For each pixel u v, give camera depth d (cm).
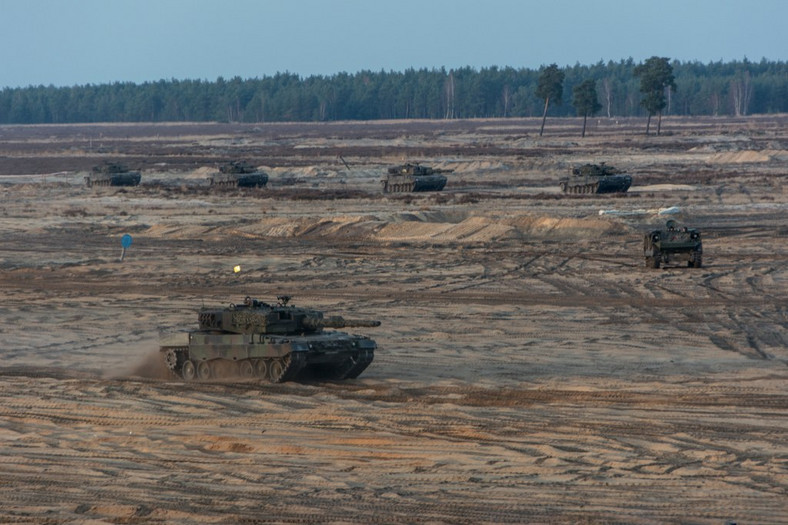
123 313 14650
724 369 10325
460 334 12625
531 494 6219
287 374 9550
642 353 11306
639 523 5681
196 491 6369
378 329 13025
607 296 15650
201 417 8444
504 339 12262
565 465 6844
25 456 7262
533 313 14175
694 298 15338
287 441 7569
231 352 9875
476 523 5706
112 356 11612
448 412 8462
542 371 10325
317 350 9538
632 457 7019
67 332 13200
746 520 5719
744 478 6500
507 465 6856
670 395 9075
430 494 6244
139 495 6297
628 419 8150
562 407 8631
